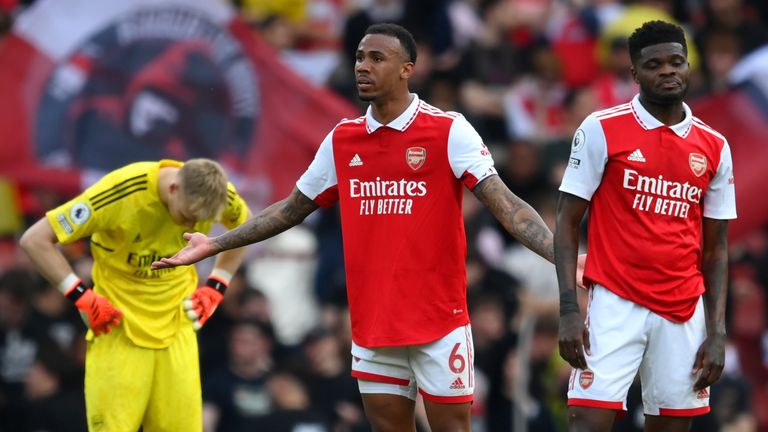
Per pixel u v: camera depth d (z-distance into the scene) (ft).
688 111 93.61
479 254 159.74
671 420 94.73
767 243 176.76
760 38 189.88
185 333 110.42
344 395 151.02
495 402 152.66
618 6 191.93
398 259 96.58
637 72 92.32
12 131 148.97
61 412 148.05
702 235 95.76
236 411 147.74
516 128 180.24
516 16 187.42
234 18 154.40
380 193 96.78
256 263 164.55
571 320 91.50
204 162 106.11
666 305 92.63
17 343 151.94
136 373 108.58
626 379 92.68
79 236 106.22
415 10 185.88
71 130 150.10
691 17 196.95
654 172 92.17
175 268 108.88
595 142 92.73
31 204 157.07
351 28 180.75
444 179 96.12
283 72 155.84
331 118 156.76
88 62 150.51
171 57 152.66
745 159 170.60
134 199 106.01
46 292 153.69
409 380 99.35
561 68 182.09
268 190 155.12
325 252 165.99
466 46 184.14
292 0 183.93
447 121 96.02
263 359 150.61
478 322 154.30
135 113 151.53
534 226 93.91
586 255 94.32
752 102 170.81
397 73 95.45
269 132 155.53
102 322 106.32
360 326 98.22
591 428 92.63
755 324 171.94
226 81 154.40
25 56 149.28
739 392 151.33
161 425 110.22
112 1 150.61
